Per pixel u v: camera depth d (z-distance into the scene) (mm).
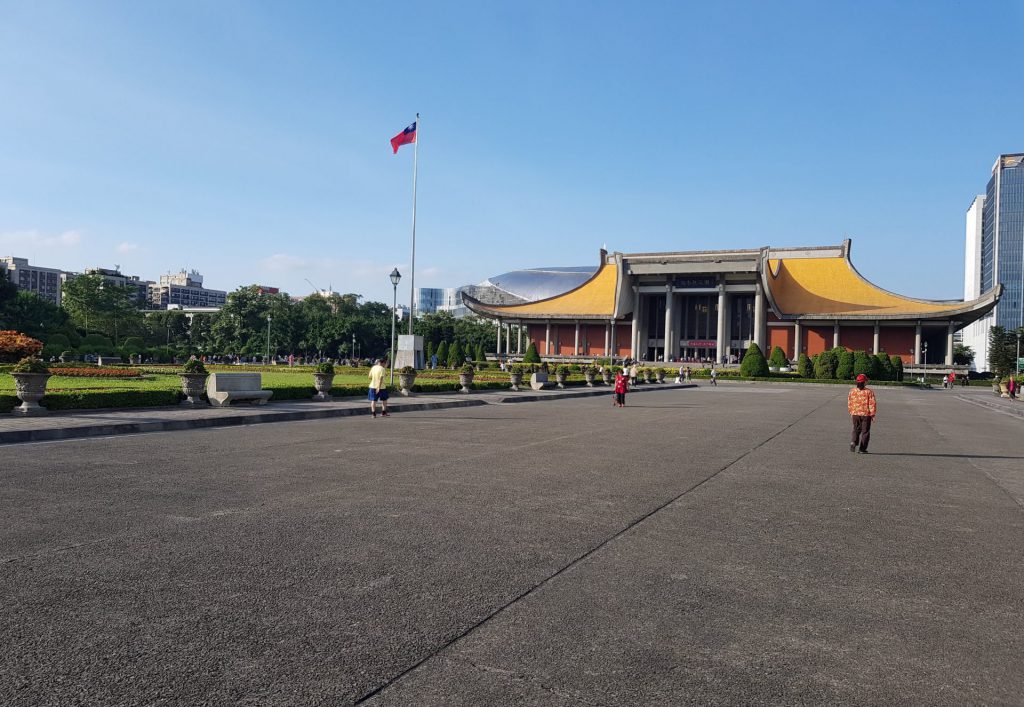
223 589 5027
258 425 17438
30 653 3943
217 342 107062
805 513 8102
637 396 38625
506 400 29547
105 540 6250
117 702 3430
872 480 10664
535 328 102688
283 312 107125
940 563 6133
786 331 88625
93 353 72812
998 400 42594
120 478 9406
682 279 89125
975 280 191500
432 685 3650
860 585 5473
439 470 10594
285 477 9719
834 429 19328
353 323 106812
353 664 3873
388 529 6859
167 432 15383
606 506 8203
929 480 10812
